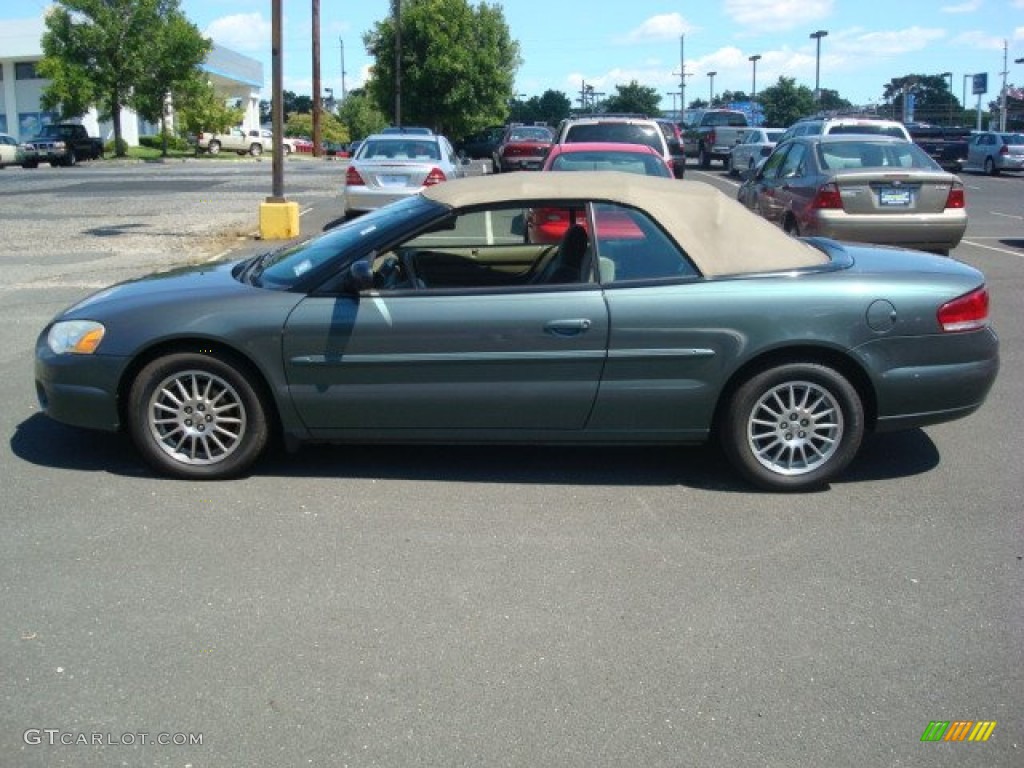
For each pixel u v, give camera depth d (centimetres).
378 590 423
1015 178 3422
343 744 321
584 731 329
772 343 518
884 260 566
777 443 534
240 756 315
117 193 2561
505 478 555
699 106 10800
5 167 4144
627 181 557
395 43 4809
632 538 478
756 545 472
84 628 390
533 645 381
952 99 8731
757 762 314
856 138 1214
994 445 621
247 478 550
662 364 520
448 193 554
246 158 5747
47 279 1177
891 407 533
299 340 521
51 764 311
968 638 389
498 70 5016
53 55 5047
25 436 614
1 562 445
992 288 1130
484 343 519
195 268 621
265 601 413
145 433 539
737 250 536
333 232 586
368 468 568
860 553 464
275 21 1516
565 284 529
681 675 362
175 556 453
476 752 318
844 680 360
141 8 5069
